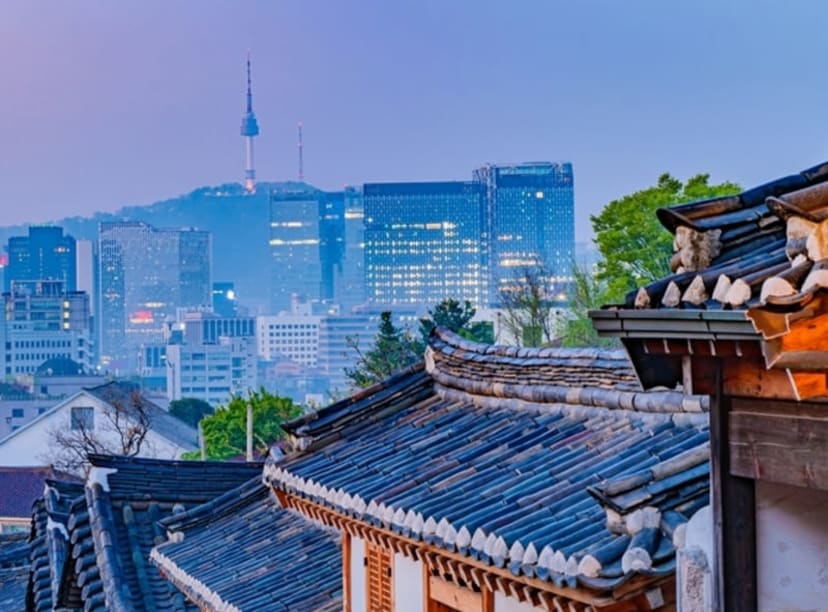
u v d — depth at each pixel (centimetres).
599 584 913
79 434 9944
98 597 2502
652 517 911
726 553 779
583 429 1355
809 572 791
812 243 615
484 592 1217
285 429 1750
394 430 1686
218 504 2480
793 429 732
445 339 1778
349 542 1638
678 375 796
